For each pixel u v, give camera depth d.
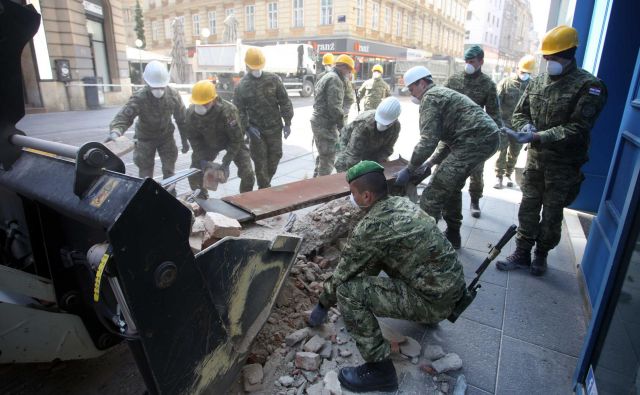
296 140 9.34
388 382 2.05
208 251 1.71
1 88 1.70
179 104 4.44
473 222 4.54
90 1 14.72
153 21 42.50
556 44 2.81
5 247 2.01
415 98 3.49
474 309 2.83
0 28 1.66
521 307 2.87
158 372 1.42
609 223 2.79
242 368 2.06
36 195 1.57
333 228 3.41
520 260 3.41
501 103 5.87
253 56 4.42
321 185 3.41
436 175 3.33
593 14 4.98
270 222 3.32
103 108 14.45
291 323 2.46
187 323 1.50
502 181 6.08
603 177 4.70
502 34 66.81
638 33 4.10
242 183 4.66
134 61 24.08
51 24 13.00
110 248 1.29
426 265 1.92
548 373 2.24
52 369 2.14
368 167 1.99
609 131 4.54
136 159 4.38
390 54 33.72
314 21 29.81
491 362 2.31
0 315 1.50
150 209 1.30
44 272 1.84
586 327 2.65
